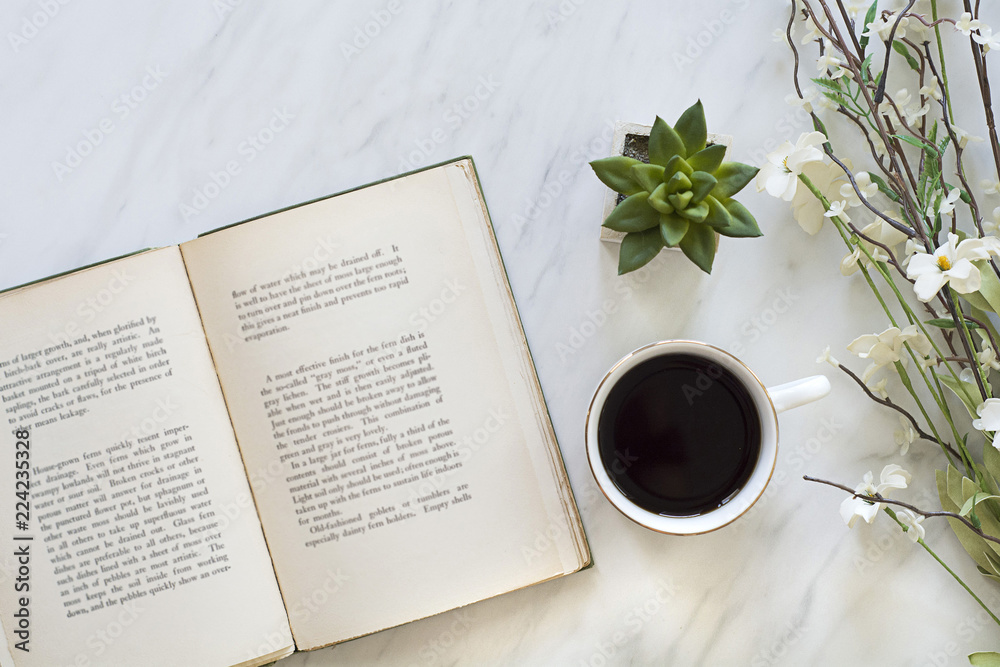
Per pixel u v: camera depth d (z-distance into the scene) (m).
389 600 0.59
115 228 0.62
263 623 0.59
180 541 0.59
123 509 0.58
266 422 0.58
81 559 0.59
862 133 0.62
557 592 0.61
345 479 0.58
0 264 0.61
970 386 0.58
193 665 0.59
